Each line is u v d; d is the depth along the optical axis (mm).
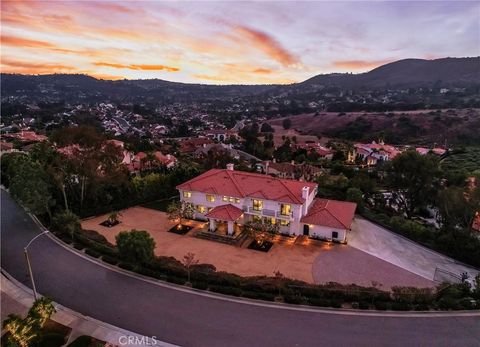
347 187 62156
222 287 30969
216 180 48812
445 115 177500
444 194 46781
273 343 24469
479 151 104250
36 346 23141
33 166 46625
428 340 25156
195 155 118062
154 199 57688
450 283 32062
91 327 25703
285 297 29656
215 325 26328
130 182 55344
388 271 36062
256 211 44500
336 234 42438
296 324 26641
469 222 44562
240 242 42062
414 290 29797
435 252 42062
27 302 29031
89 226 46594
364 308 28734
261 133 198750
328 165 103375
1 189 64125
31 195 43094
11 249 39125
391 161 60031
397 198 62844
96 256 37094
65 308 28062
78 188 53281
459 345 24688
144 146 104375
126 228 46156
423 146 144625
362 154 124750
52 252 38375
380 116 198250
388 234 46562
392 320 27406
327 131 199125
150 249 33406
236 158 106812
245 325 26422
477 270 38344
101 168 50906
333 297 29953
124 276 33438
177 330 25672
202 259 37688
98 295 30156
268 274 34719
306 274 34875
